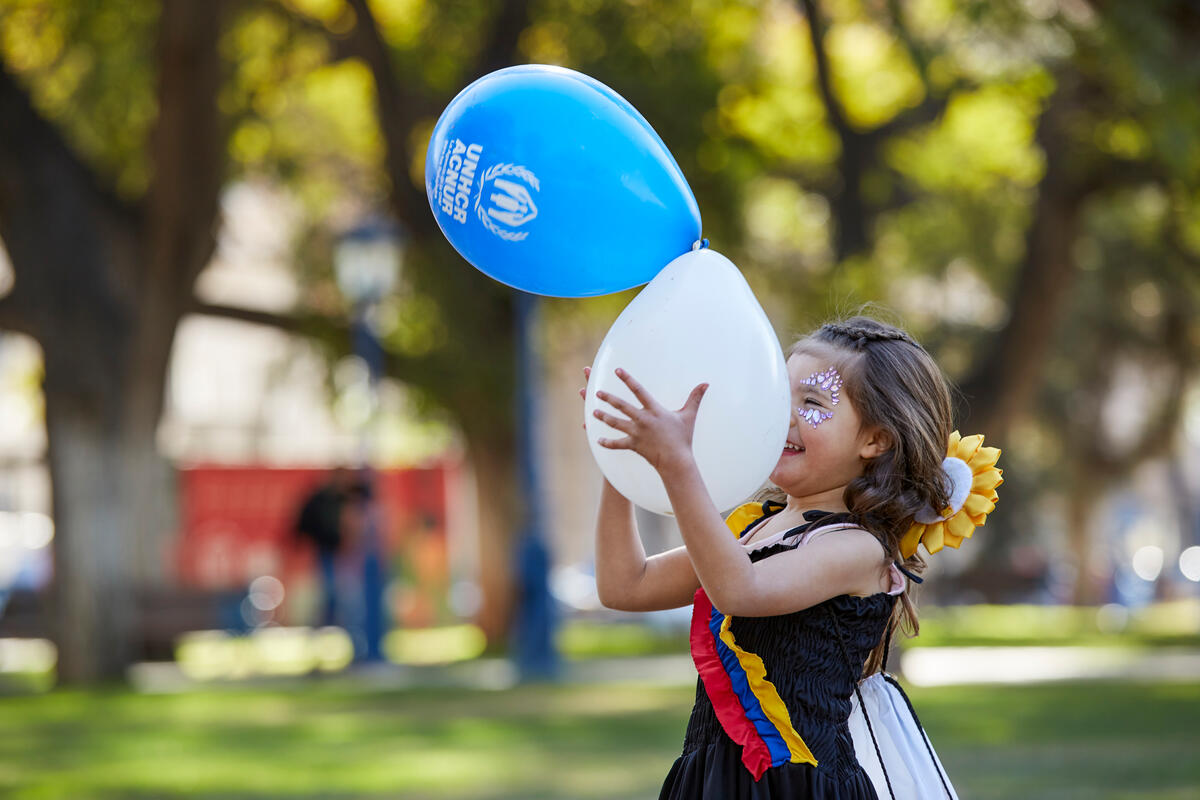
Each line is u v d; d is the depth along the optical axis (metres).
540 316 22.47
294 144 24.41
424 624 30.98
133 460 18.56
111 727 12.84
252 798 8.86
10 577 33.41
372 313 20.12
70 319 17.92
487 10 21.23
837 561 3.49
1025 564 40.97
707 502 3.34
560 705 13.95
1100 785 8.77
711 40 21.73
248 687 17.06
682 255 3.65
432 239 20.83
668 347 3.45
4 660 24.77
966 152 24.70
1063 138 19.75
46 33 20.69
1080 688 15.18
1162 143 15.25
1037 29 16.08
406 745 11.23
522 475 18.31
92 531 18.22
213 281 35.50
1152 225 26.19
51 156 17.75
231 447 37.00
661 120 19.94
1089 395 35.94
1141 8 14.60
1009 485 40.66
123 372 18.31
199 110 18.38
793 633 3.50
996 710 13.01
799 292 22.73
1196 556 56.00
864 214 20.27
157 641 20.14
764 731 3.46
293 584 29.95
